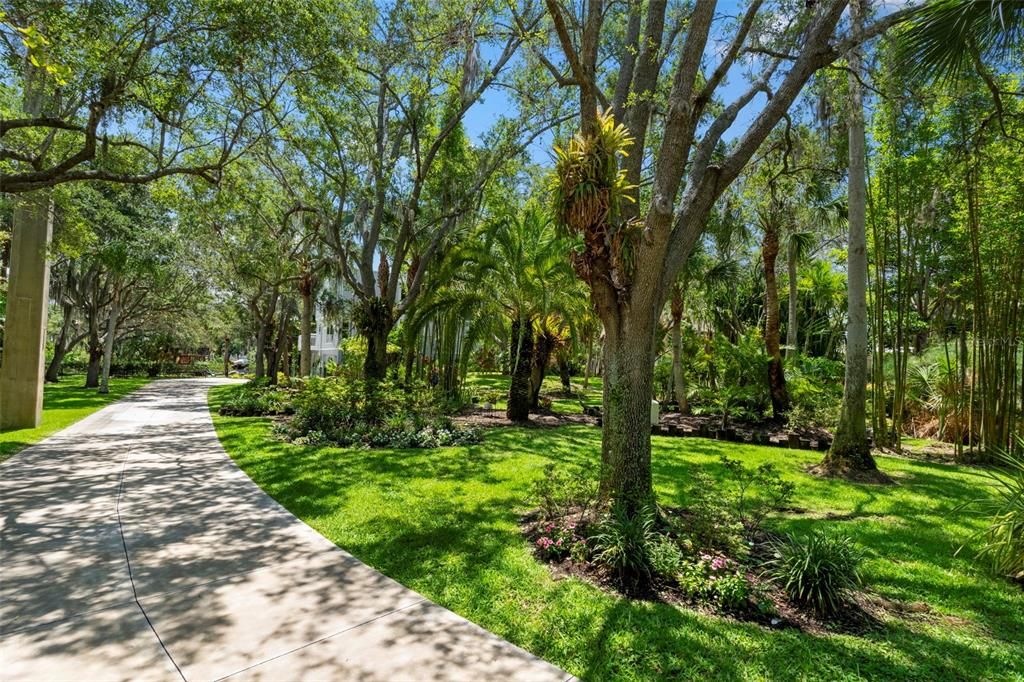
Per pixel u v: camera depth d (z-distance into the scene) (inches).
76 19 273.4
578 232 204.4
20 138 383.6
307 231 761.0
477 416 562.3
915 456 422.3
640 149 229.9
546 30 315.6
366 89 522.0
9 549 172.2
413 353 658.2
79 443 375.6
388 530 198.2
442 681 106.1
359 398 458.3
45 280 449.4
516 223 521.0
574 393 924.0
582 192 192.4
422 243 647.8
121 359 1646.2
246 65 347.9
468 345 521.3
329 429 421.1
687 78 187.5
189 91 348.8
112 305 960.9
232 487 258.7
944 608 148.2
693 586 145.0
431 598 143.6
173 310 1185.4
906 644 126.0
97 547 175.8
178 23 297.9
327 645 119.0
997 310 390.9
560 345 668.7
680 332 660.1
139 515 211.8
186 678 105.4
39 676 104.7
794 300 657.6
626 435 199.0
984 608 148.8
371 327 550.9
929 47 237.3
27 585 146.0
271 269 848.3
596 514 189.6
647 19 233.5
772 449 420.5
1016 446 378.3
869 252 527.5
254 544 182.1
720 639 124.2
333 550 177.8
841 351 872.9
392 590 148.1
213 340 1770.4
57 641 117.9
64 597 139.5
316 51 354.9
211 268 991.6
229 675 106.7
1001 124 283.4
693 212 206.7
